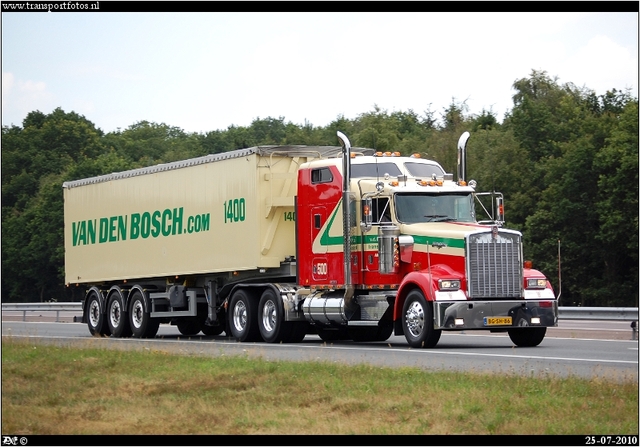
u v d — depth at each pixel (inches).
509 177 2544.3
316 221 925.2
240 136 4473.4
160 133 5590.6
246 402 504.4
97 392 564.7
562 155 2672.2
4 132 4884.4
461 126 2913.4
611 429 417.7
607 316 1152.2
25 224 3627.0
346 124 3280.0
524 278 829.2
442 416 452.4
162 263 1103.0
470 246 806.5
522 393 502.3
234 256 991.0
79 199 1258.6
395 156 920.9
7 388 586.2
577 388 510.3
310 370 607.5
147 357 724.7
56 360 719.7
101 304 1187.9
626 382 526.9
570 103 2970.0
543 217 2391.7
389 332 1011.9
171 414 482.9
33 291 3629.4
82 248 1250.6
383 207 871.7
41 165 4303.6
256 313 979.9
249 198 968.9
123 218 1172.5
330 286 909.2
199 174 1044.5
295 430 433.7
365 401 494.0
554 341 905.5
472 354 745.0
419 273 821.9
